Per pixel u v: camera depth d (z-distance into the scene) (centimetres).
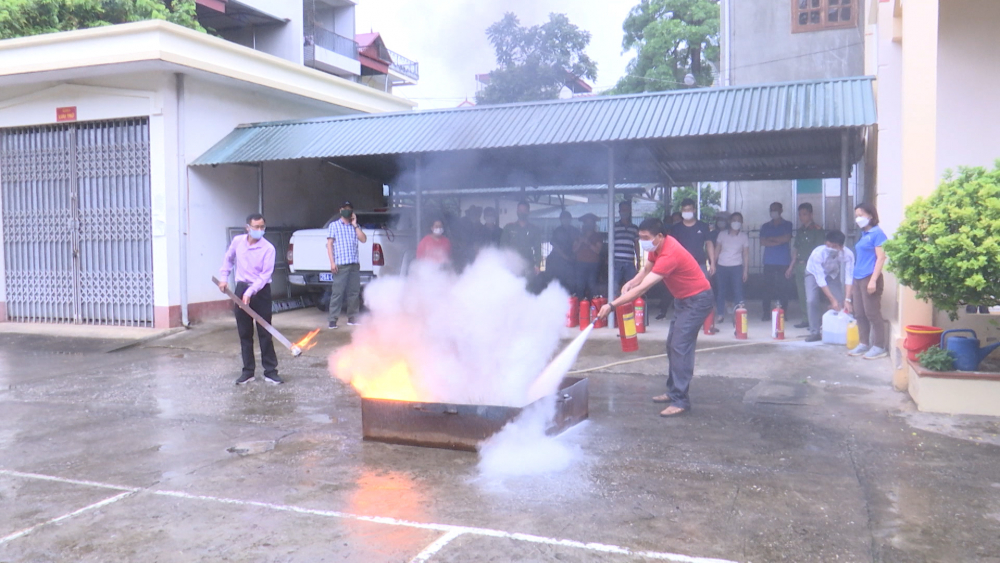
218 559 353
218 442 551
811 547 353
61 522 404
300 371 815
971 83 838
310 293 1338
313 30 2545
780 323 916
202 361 891
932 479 439
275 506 419
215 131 1177
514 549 356
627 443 525
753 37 1584
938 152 854
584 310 1023
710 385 697
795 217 1506
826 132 933
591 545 359
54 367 873
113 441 559
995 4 822
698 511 399
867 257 778
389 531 381
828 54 1544
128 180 1123
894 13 802
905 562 337
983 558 340
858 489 426
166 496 439
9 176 1205
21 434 585
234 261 759
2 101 1184
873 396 638
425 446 524
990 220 534
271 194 1295
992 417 566
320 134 1126
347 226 1082
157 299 1105
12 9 1420
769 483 439
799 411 598
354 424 593
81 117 1134
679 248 593
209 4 1995
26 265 1208
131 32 1027
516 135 968
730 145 1048
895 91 833
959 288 550
